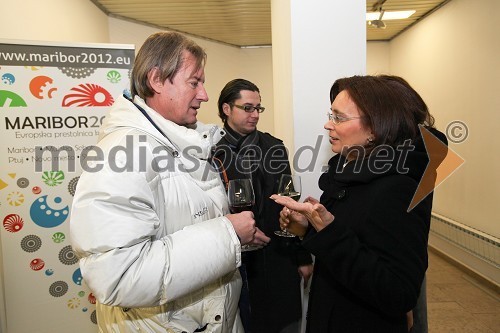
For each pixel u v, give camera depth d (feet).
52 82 6.37
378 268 2.60
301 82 5.43
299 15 5.35
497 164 10.64
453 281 11.58
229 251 2.78
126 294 2.43
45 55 6.30
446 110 13.53
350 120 3.17
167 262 2.54
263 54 19.44
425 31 15.23
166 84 2.97
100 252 2.42
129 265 2.44
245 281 3.89
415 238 2.68
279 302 5.48
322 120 5.49
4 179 6.25
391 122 2.95
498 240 10.45
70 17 10.59
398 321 3.01
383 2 13.38
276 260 5.49
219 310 3.11
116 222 2.43
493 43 10.62
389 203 2.75
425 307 4.40
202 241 2.69
